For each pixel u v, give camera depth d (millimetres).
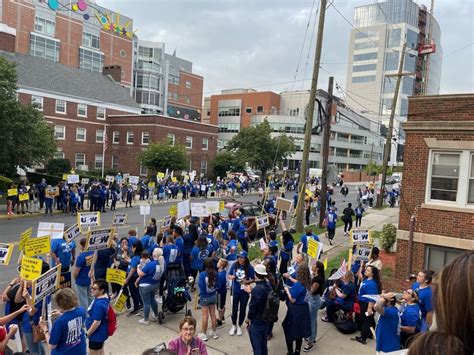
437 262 12156
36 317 6355
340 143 93625
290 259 12492
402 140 101250
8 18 64000
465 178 11625
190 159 55250
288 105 95188
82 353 5363
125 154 53688
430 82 92500
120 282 8945
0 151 26016
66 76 53219
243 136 60438
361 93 117812
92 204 26828
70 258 9586
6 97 26078
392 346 6172
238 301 8547
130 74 82688
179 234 11102
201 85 100500
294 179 57656
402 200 12680
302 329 7195
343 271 9281
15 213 24438
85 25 74375
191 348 5074
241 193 44156
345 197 43969
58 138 50125
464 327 1332
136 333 8344
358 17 119688
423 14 109688
